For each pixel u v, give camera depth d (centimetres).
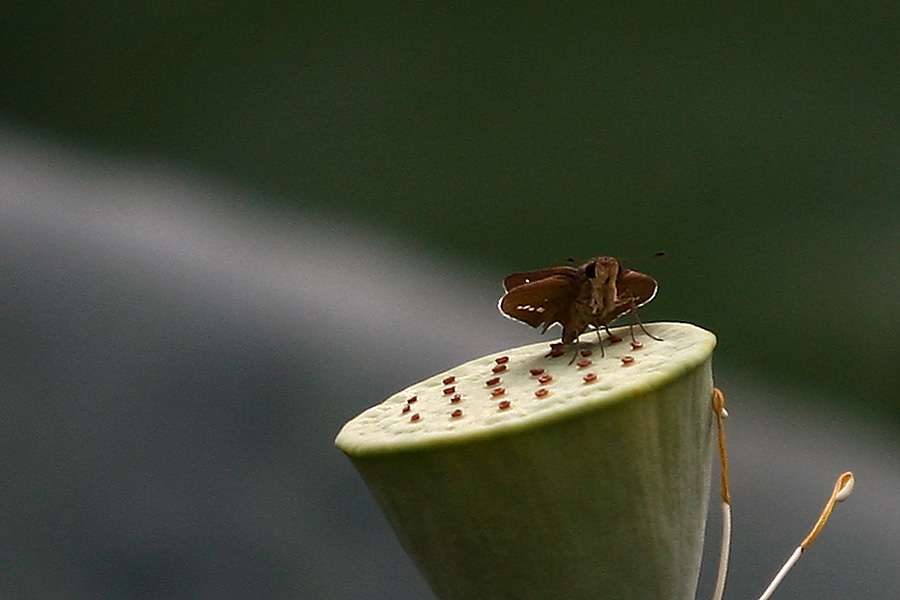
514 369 83
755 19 191
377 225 193
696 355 80
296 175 190
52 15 185
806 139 192
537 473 80
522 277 84
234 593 115
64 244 150
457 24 193
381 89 193
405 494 80
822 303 192
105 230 158
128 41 186
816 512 138
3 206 154
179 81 188
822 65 190
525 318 83
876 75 188
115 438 126
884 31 187
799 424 177
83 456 125
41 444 125
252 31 189
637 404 80
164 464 125
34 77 185
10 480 118
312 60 192
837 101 191
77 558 114
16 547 114
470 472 80
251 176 188
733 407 182
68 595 110
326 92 193
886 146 189
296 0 188
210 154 187
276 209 187
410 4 192
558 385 81
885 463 164
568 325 83
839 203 192
